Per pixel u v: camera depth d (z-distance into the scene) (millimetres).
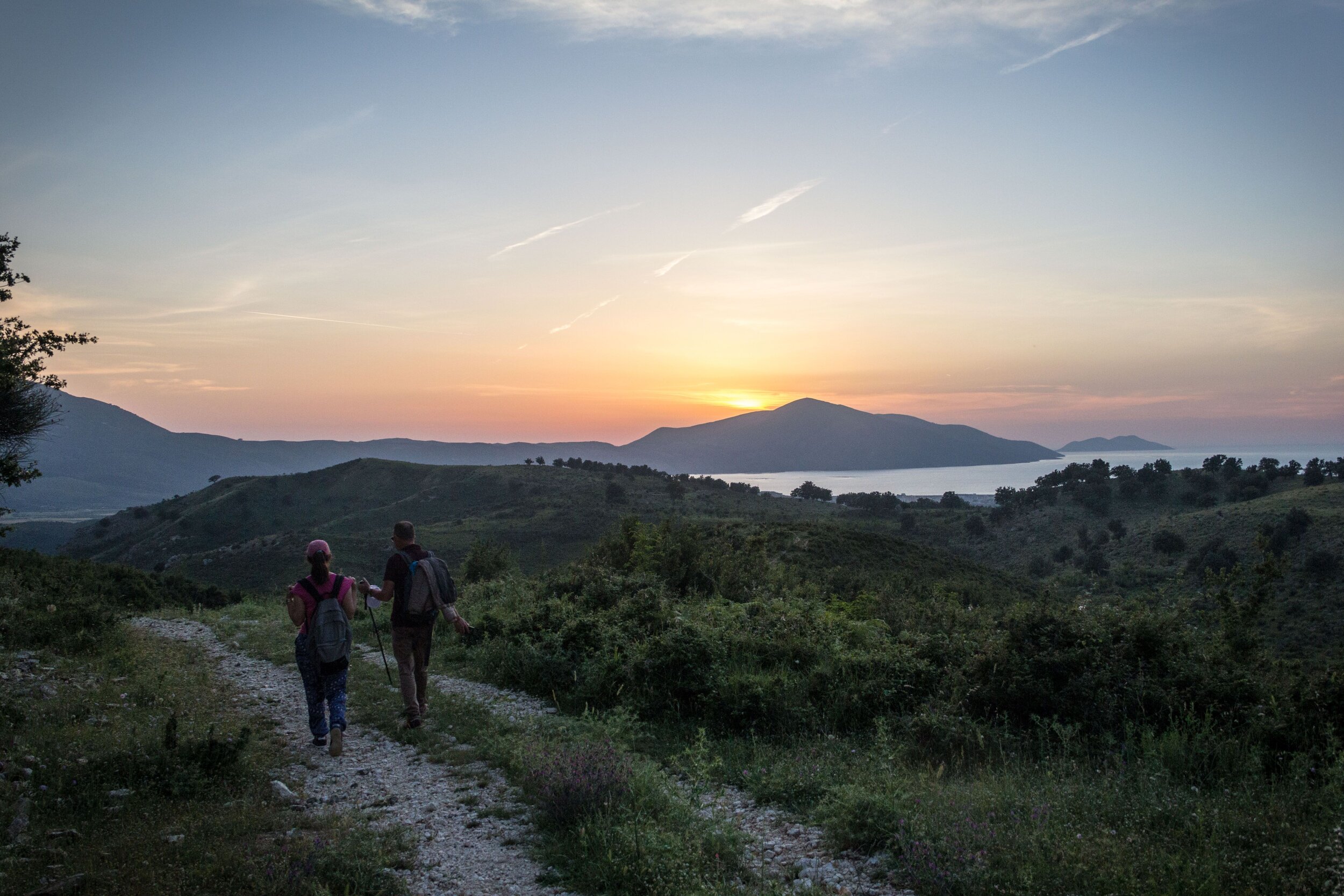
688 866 4039
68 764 5473
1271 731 5840
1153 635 7266
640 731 7273
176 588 30016
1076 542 125000
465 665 11445
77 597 13508
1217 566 79062
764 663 9039
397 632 7508
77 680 8836
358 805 5414
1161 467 151125
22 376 13070
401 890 3994
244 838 4555
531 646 10094
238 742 5938
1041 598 8117
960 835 4152
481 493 160375
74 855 4164
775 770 5883
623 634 10078
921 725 6957
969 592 30516
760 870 4215
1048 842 3889
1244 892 3350
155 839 4414
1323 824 4082
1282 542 81938
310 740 7191
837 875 4070
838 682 8023
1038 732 6598
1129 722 6270
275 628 15219
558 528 127812
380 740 7176
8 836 4309
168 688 8836
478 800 5473
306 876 3975
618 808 4773
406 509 152250
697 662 8305
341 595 7094
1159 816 4344
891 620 13617
